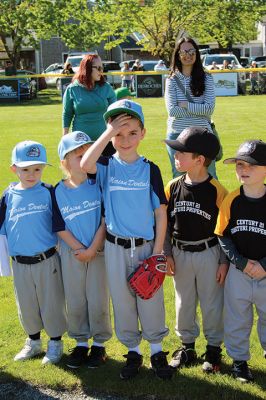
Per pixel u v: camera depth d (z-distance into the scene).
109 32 33.62
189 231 3.14
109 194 3.11
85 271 3.27
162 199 3.12
